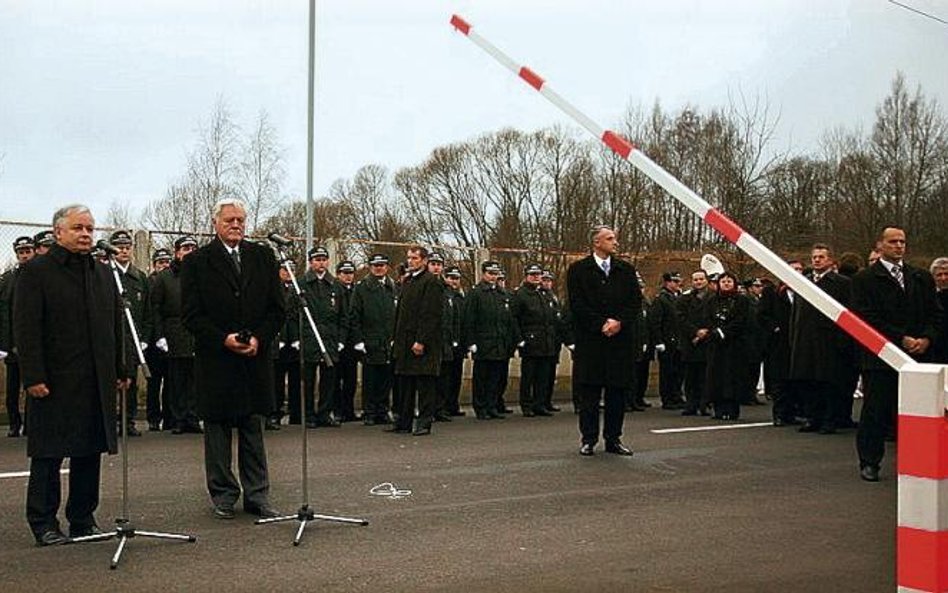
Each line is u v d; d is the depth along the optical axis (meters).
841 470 10.40
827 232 31.78
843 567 6.50
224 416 7.81
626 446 12.09
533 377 16.25
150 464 10.47
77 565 6.50
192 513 8.06
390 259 18.80
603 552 6.89
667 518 8.00
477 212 49.56
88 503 7.29
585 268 11.12
